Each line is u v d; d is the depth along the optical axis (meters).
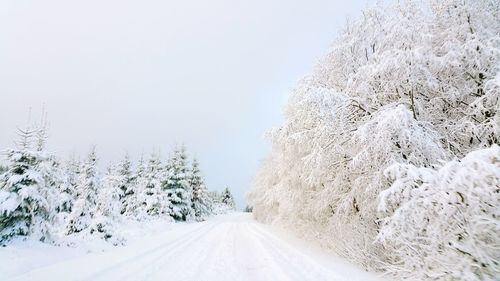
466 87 8.30
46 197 9.80
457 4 8.56
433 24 8.97
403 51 7.82
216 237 14.52
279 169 14.88
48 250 8.66
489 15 8.33
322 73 11.67
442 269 4.98
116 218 13.99
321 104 8.56
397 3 9.43
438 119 8.76
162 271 6.79
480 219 4.43
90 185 19.69
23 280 5.86
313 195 12.03
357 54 10.96
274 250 10.13
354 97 9.23
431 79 8.01
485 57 7.71
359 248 8.10
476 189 4.38
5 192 9.05
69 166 31.95
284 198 14.90
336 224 10.27
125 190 34.12
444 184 4.77
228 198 102.38
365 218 9.12
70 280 5.84
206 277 6.26
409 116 7.22
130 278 6.10
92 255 9.05
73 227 13.28
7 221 8.95
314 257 8.68
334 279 6.00
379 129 7.48
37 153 10.03
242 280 6.02
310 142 9.98
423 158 7.47
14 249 7.88
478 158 4.41
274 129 12.05
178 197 34.69
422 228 5.41
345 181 10.03
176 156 37.88
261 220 35.16
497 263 4.35
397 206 6.96
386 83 8.70
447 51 8.39
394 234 5.91
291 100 11.00
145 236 15.43
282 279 6.06
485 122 7.65
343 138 9.09
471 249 4.54
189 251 9.80
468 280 4.53
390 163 7.63
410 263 5.80
